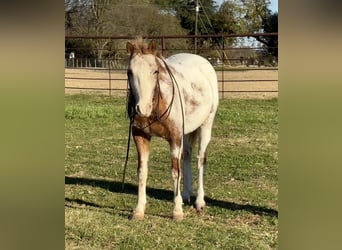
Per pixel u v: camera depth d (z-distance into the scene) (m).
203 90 5.84
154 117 5.04
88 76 24.42
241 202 6.02
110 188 6.70
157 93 4.98
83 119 13.09
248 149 9.32
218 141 10.15
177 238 4.71
